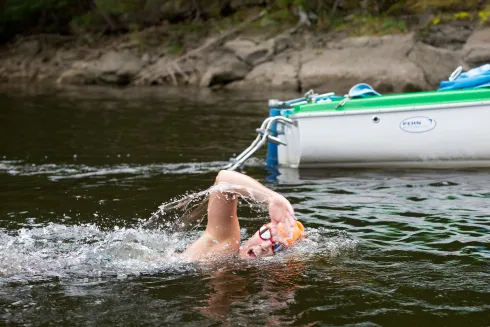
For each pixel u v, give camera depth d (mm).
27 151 10188
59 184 7320
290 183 7246
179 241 4918
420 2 22906
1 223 5535
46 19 32219
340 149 7977
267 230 4520
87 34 29766
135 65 25516
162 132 12336
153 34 27125
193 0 28109
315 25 23672
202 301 3715
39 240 4973
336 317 3484
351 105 7875
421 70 19703
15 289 3898
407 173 7594
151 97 19938
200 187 7078
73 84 25844
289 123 7891
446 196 6359
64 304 3674
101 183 7367
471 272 4191
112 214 5863
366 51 21016
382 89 19734
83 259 4441
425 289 3891
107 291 3871
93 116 15258
